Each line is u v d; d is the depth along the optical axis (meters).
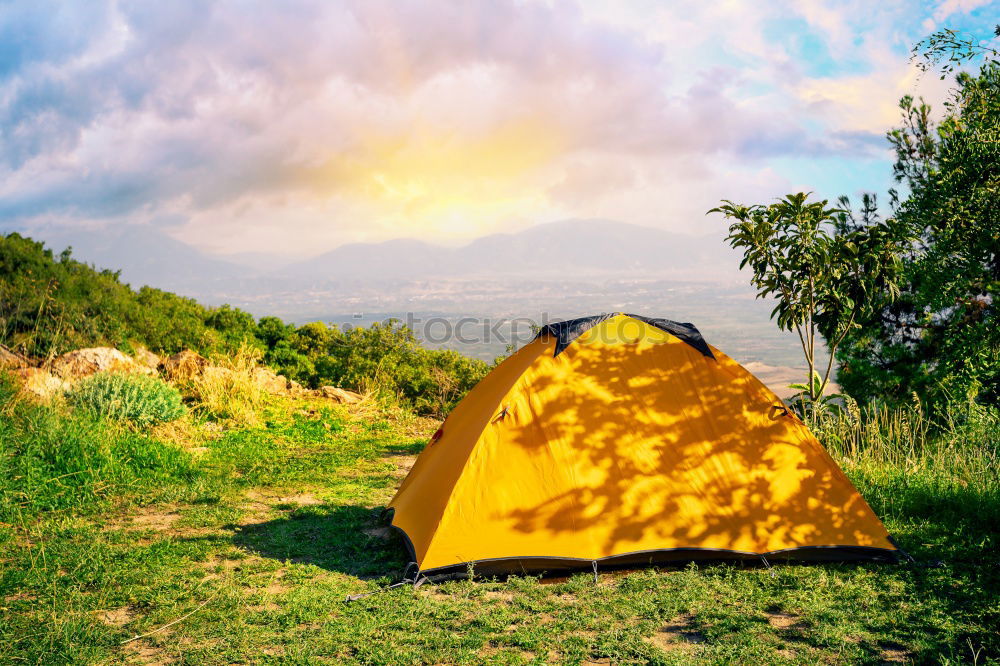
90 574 5.22
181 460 9.05
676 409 6.02
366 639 4.25
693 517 5.69
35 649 3.96
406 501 6.59
